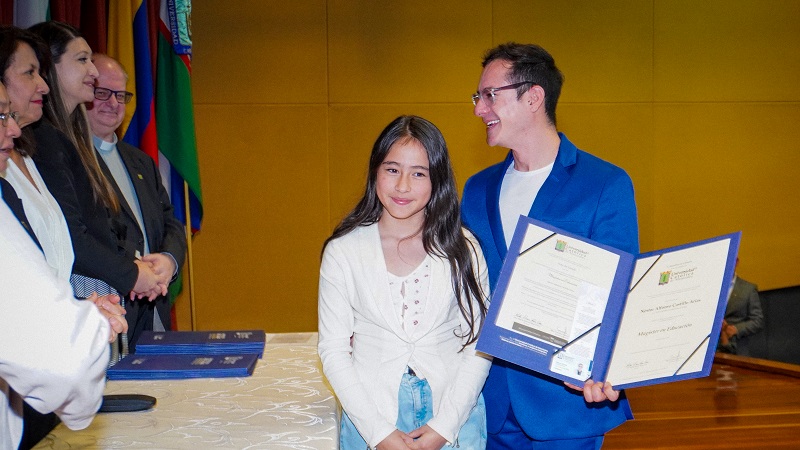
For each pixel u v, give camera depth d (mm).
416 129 1648
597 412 1798
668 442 2918
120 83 2693
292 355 2113
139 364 1894
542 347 1587
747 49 5215
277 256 4941
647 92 5133
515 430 1933
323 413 1556
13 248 945
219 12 4820
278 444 1357
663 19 5117
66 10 3135
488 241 1870
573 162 1837
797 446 2850
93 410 1019
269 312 4953
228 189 4887
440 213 1682
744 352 4555
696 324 1501
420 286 1671
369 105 4938
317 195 4938
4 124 1150
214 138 4855
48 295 943
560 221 1778
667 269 1583
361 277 1657
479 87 1868
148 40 3625
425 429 1560
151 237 2701
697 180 5234
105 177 2396
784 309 5328
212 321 4922
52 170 2117
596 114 5102
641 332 1560
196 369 1849
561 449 1823
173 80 3861
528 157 1873
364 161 4945
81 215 2217
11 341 915
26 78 1900
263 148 4891
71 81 2289
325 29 4891
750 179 5285
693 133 5203
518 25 4992
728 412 3295
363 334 1667
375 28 4918
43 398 945
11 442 1157
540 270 1622
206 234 4887
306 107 4906
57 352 930
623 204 1770
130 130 3570
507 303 1604
